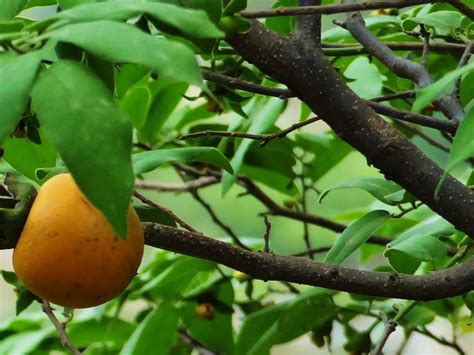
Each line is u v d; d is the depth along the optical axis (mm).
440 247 769
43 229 583
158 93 966
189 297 934
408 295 695
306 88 674
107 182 503
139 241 597
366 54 841
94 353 979
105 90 513
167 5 542
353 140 684
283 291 1000
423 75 771
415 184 689
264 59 668
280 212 990
